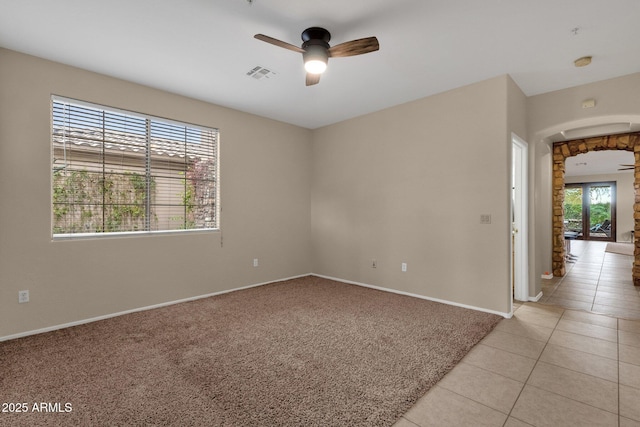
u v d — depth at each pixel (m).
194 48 2.67
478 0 2.07
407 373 2.13
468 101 3.44
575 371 2.17
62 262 2.92
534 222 3.80
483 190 3.33
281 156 4.82
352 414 1.72
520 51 2.73
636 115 3.12
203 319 3.15
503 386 2.00
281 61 2.90
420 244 3.88
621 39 2.53
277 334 2.78
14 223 2.68
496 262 3.25
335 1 2.08
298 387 1.96
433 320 3.11
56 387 1.96
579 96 3.45
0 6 2.10
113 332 2.81
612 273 5.31
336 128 4.88
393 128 4.14
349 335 2.76
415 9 2.17
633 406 1.79
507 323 3.05
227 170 4.16
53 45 2.61
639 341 2.63
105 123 3.21
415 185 3.92
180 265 3.71
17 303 2.69
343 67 3.02
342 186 4.80
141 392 1.91
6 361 2.28
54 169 2.93
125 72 3.12
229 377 2.08
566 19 2.27
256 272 4.51
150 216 3.54
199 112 3.89
